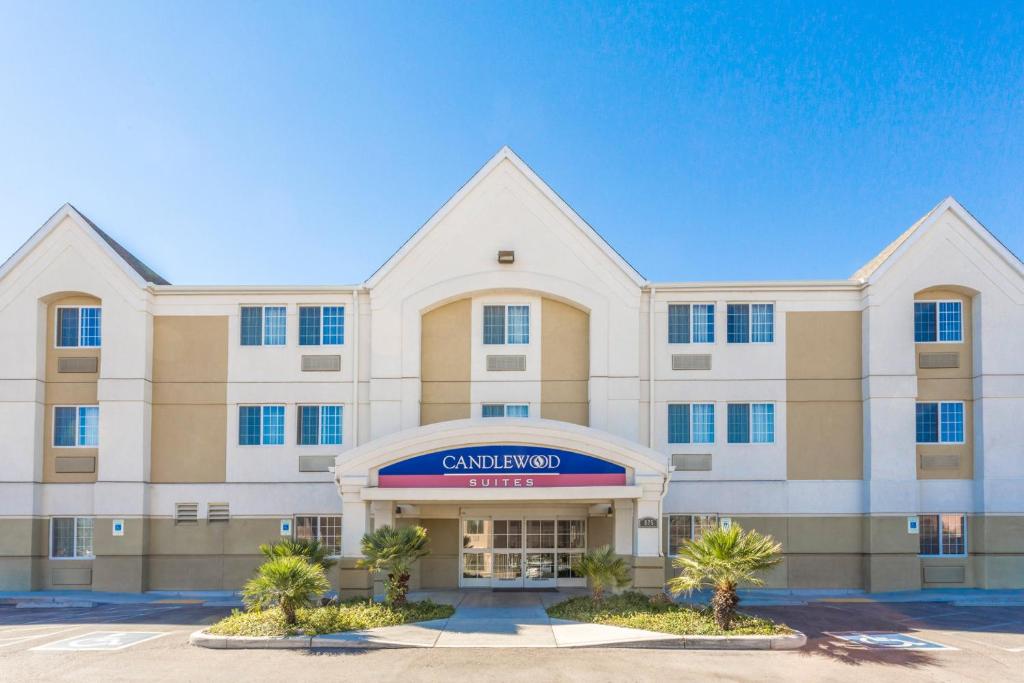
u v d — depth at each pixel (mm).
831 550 22438
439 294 22953
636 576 18766
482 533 22734
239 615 16109
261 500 22859
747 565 14594
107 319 22953
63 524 23047
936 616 17969
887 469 22188
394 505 20172
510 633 14844
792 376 23094
